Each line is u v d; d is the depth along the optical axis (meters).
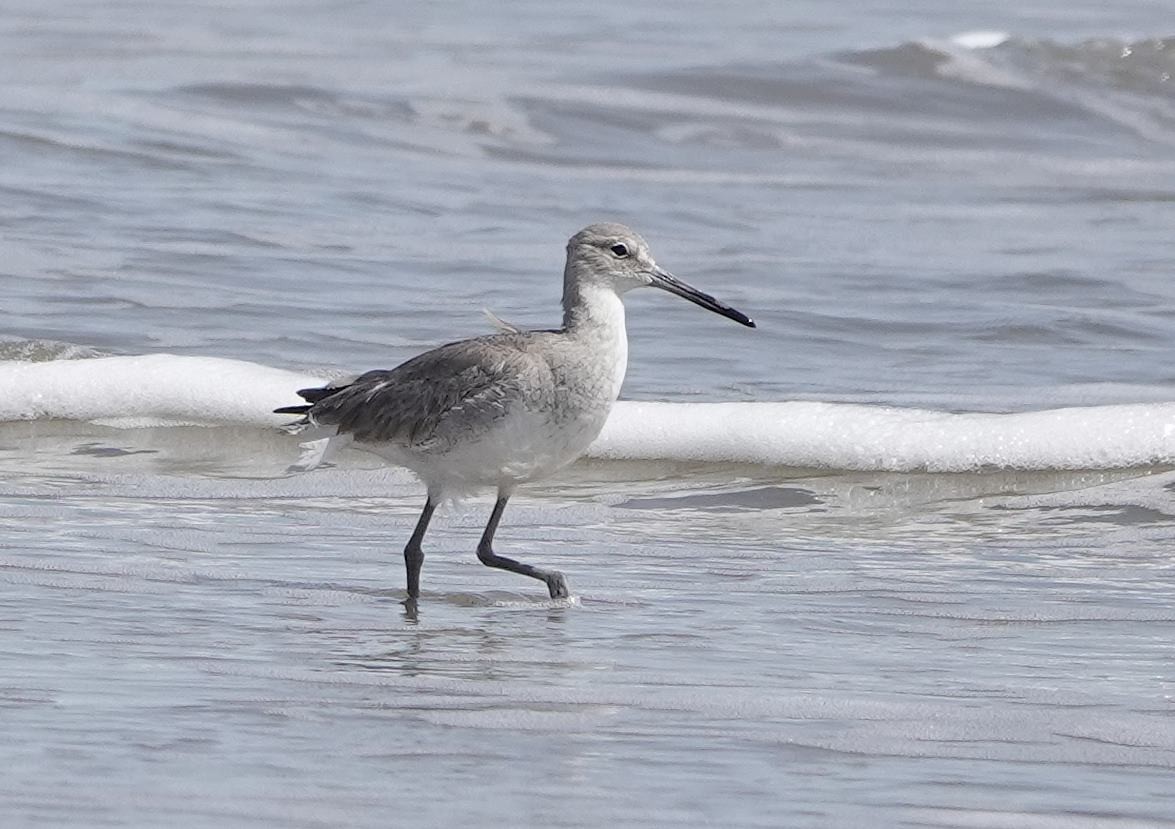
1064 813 7.55
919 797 7.72
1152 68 33.78
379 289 20.19
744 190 27.50
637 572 11.83
